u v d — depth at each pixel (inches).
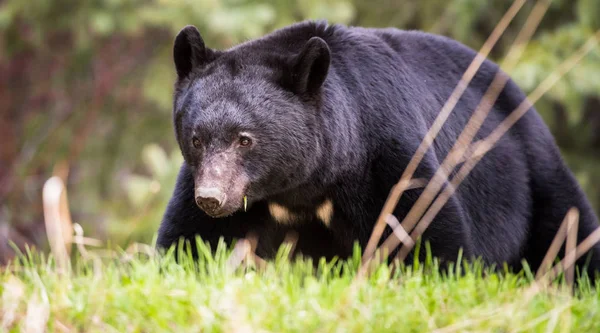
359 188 380.5
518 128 439.8
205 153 360.5
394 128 380.2
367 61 393.4
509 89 442.6
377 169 378.9
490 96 430.6
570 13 933.8
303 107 371.9
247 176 363.6
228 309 282.8
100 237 904.9
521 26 948.0
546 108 881.5
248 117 361.4
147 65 1005.8
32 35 935.0
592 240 404.5
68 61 1013.2
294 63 370.0
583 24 859.4
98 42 987.9
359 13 971.3
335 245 400.2
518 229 429.4
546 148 443.8
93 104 1004.6
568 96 827.4
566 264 386.6
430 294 310.2
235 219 386.6
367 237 382.6
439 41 432.8
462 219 379.9
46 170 991.0
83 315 286.5
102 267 343.3
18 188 976.3
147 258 370.0
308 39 397.4
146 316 285.6
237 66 376.2
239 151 361.1
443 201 365.1
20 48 986.1
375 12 966.4
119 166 989.2
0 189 981.8
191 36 384.2
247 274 323.6
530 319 293.1
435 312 293.1
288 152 367.9
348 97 382.0
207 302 293.4
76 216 958.4
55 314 286.5
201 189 351.9
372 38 405.4
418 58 416.8
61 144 987.9
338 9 877.2
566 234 434.9
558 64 834.2
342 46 394.9
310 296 302.0
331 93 378.3
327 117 375.9
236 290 296.7
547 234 437.4
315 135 373.1
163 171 770.2
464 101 422.3
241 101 364.2
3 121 1039.6
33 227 979.9
